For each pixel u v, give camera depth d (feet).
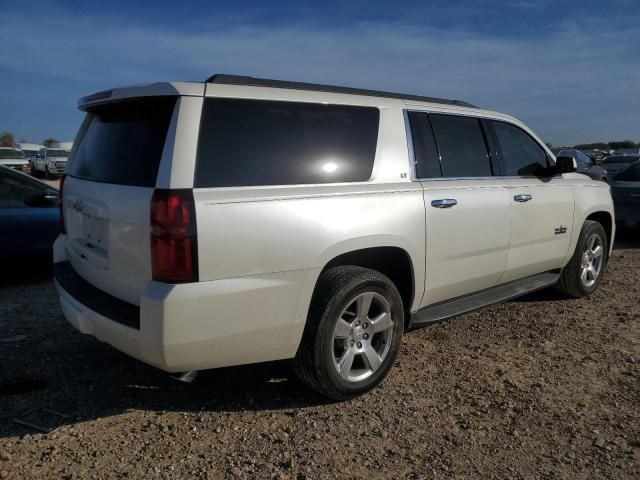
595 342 15.44
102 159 11.62
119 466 9.61
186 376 10.48
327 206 11.18
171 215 9.45
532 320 17.30
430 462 9.83
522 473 9.53
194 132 9.95
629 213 31.73
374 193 12.09
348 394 11.82
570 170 17.01
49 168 103.30
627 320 17.29
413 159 13.30
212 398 12.11
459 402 11.99
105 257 11.03
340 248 11.28
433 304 14.32
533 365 13.89
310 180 11.22
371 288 11.82
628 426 11.05
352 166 12.01
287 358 11.22
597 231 19.47
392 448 10.25
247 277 10.16
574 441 10.52
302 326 11.02
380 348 12.43
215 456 9.95
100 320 10.53
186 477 9.33
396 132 13.07
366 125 12.57
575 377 13.21
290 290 10.68
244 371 13.46
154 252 9.58
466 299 15.25
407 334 15.99
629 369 13.66
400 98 13.85
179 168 9.67
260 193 10.37
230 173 10.19
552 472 9.57
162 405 11.79
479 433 10.78
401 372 13.46
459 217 13.91
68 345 14.87
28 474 9.33
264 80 11.53
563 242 17.94
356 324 11.87
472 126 15.40
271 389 12.55
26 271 21.18
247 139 10.55
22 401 11.82
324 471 9.53
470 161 15.05
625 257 27.45
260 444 10.34
